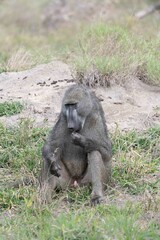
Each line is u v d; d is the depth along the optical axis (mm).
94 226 8672
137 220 9172
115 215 9180
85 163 10508
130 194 10320
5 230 8930
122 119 13031
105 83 14461
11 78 15516
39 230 8883
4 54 19484
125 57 15273
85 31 17828
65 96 10102
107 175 10398
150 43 16625
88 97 10094
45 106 13695
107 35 16703
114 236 8586
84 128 10125
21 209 9758
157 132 12359
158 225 8969
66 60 16719
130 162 11148
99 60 14977
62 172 10484
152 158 11648
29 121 12570
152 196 9891
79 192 10250
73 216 9078
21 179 10719
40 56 17438
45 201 9875
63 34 24656
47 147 10242
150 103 13930
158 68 14961
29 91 14547
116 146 11898
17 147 12055
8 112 13414
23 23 28781
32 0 30281
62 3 29141
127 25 19172
